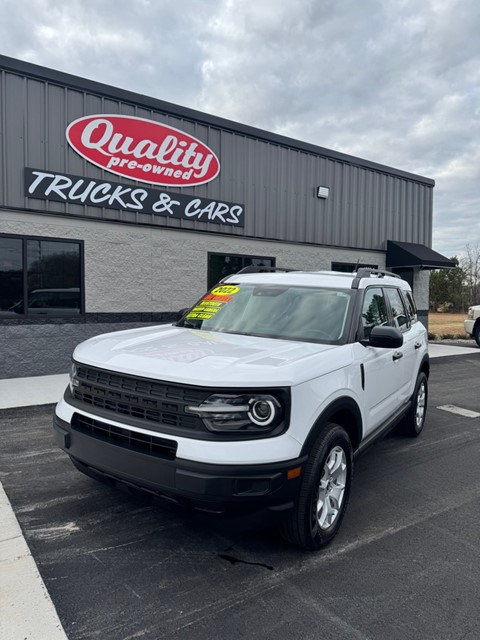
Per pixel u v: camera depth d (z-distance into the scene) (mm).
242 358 3236
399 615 2682
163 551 3244
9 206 8445
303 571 3080
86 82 9125
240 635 2471
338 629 2547
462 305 46500
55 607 2629
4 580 2807
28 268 8812
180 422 2916
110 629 2479
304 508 3082
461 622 2641
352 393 3627
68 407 3488
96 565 3051
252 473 2762
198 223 10938
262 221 12219
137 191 9938
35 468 4609
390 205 15711
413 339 5684
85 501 3936
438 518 3936
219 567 3084
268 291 4719
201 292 11156
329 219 13875
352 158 14312
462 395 9078
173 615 2604
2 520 3549
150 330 4523
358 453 3947
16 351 8727
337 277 4715
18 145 8477
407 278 16531
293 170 12867
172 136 10383
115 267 9828
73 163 9109
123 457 3021
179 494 2809
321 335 3986
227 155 11438
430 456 5512
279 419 2938
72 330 9328
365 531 3674
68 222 9180
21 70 8383
